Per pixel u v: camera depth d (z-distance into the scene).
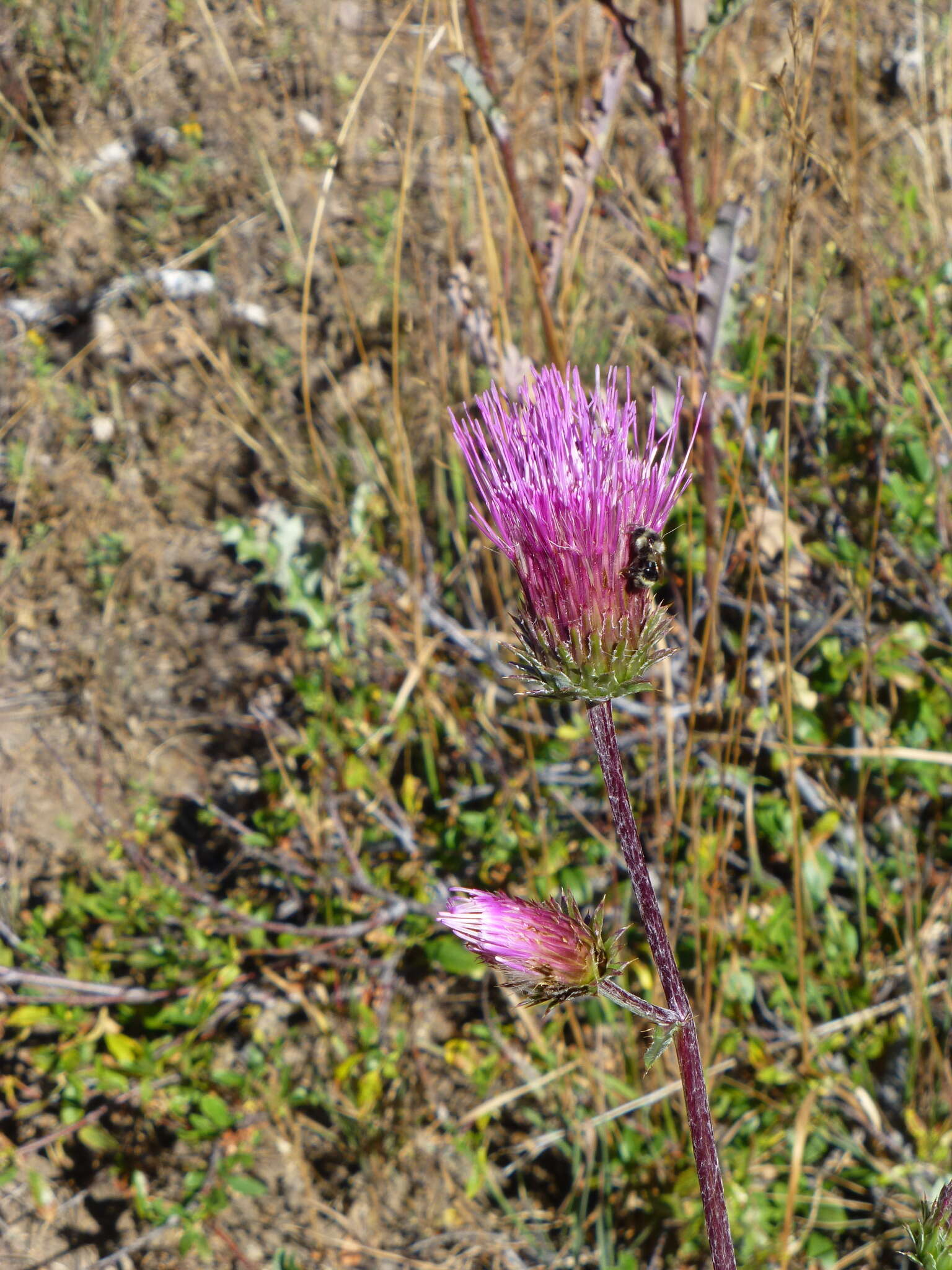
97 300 1.03
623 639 0.40
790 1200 0.56
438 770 0.76
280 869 0.74
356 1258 0.62
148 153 1.12
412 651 0.78
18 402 0.98
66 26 1.17
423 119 1.06
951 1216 0.43
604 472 0.41
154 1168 0.65
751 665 0.70
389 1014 0.67
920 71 0.93
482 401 0.42
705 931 0.62
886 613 0.73
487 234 0.65
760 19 0.77
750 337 0.70
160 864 0.76
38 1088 0.68
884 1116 0.61
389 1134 0.64
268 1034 0.69
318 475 0.84
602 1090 0.60
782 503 0.67
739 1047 0.62
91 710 0.84
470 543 0.83
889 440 0.71
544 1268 0.60
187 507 0.93
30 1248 0.63
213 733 0.83
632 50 0.59
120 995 0.66
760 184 0.77
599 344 0.83
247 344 1.00
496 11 1.10
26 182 1.11
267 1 1.17
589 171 0.61
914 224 0.86
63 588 0.90
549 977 0.40
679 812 0.60
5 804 0.80
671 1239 0.59
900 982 0.63
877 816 0.68
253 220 1.05
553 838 0.69
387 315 0.95
